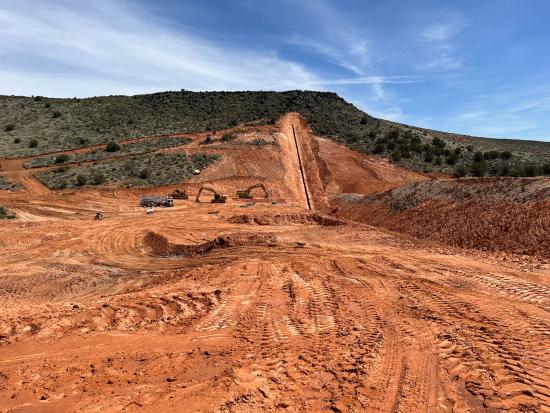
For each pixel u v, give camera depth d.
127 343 9.05
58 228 34.69
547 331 9.36
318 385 6.92
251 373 7.27
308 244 26.25
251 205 51.75
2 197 49.59
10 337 9.36
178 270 21.16
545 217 20.56
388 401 6.34
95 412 5.92
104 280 21.22
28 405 6.15
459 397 6.46
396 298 12.94
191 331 9.98
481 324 10.04
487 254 20.38
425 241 25.70
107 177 60.22
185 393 6.49
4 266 23.88
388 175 65.12
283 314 11.39
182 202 53.72
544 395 6.43
